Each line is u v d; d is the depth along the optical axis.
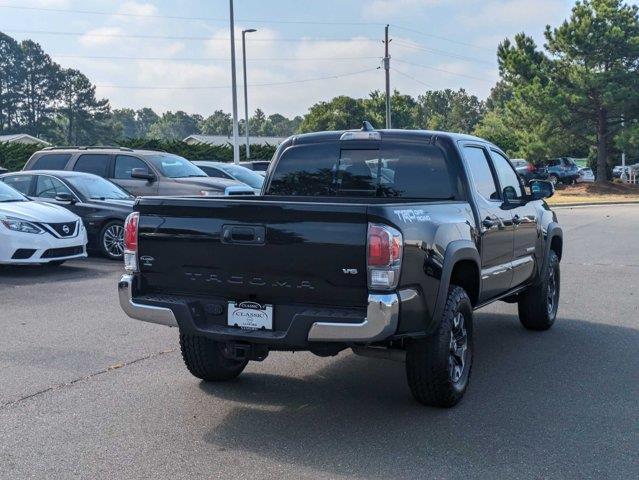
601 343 7.71
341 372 6.65
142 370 6.59
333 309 4.86
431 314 5.18
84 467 4.50
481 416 5.42
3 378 6.30
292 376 6.51
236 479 4.32
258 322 5.03
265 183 7.00
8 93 113.31
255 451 4.75
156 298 5.30
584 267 13.22
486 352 7.36
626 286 11.21
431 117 144.75
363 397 5.90
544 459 4.61
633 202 36.25
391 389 6.13
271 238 4.90
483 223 6.29
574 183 47.25
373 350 5.46
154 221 5.29
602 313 9.26
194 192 15.05
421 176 6.41
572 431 5.10
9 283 11.05
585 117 41.72
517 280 7.37
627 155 51.50
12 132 112.56
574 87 40.62
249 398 5.86
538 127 41.47
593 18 39.34
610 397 5.86
